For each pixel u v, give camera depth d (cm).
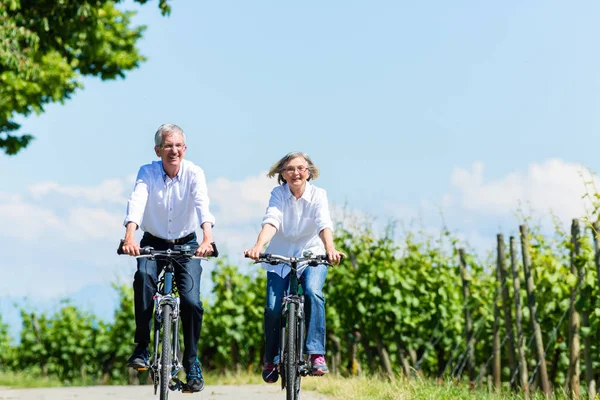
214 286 3050
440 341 2441
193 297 1134
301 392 1683
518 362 1897
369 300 2450
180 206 1162
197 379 1145
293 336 1084
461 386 1725
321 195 1200
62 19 2591
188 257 1085
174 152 1137
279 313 1152
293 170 1180
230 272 3058
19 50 2473
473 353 2173
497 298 2012
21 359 3691
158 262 1148
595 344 1750
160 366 1065
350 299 2492
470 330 2192
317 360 1123
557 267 1941
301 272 1182
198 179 1155
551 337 1828
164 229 1170
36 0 2542
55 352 3656
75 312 3634
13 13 2534
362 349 2609
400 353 2442
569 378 1706
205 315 3077
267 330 1161
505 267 1950
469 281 2222
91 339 3594
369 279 2442
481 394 1616
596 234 1529
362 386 1612
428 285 2431
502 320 2139
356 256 2534
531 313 1819
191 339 1145
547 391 1772
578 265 1688
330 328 2588
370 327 2469
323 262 1127
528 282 1830
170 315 1081
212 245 1098
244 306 3006
